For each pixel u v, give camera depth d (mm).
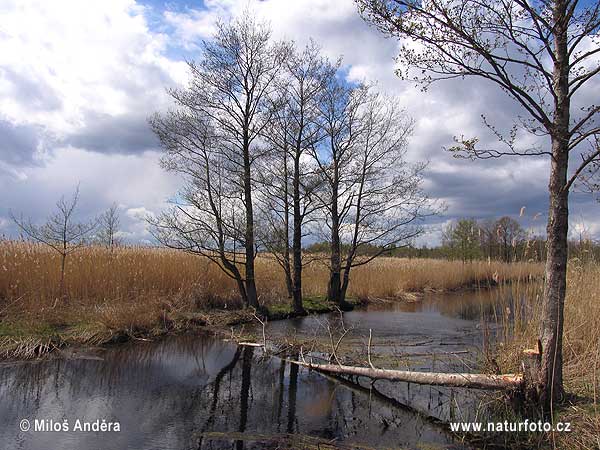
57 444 6250
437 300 23984
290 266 19453
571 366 7215
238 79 16312
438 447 6141
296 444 6246
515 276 8266
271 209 17656
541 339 6188
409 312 19078
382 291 23703
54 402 7801
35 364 9820
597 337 7484
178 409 7598
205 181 15539
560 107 5871
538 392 6129
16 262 13516
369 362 8789
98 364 10062
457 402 7559
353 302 21078
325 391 8547
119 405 7730
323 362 10070
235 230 15820
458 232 30141
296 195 17984
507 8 5812
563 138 5840
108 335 11859
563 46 5879
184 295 16109
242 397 8195
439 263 31438
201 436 6527
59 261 14797
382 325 15289
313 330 14125
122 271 15516
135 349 11414
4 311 11812
